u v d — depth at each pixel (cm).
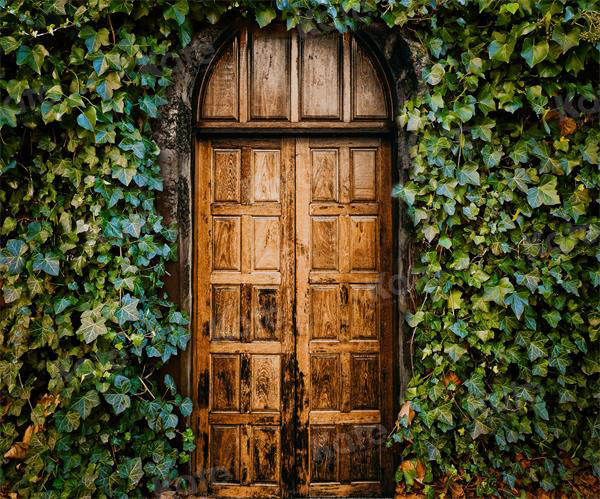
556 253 251
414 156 255
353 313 283
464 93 250
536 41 243
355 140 283
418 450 253
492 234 252
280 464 277
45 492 232
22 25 232
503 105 249
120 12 246
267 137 284
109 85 237
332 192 284
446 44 251
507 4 239
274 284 283
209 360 280
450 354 250
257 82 281
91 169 242
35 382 243
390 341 280
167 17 243
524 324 253
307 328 281
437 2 246
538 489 255
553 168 249
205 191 283
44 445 233
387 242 282
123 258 241
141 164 247
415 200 255
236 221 284
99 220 241
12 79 234
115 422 244
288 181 284
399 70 269
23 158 244
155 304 251
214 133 280
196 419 278
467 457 255
